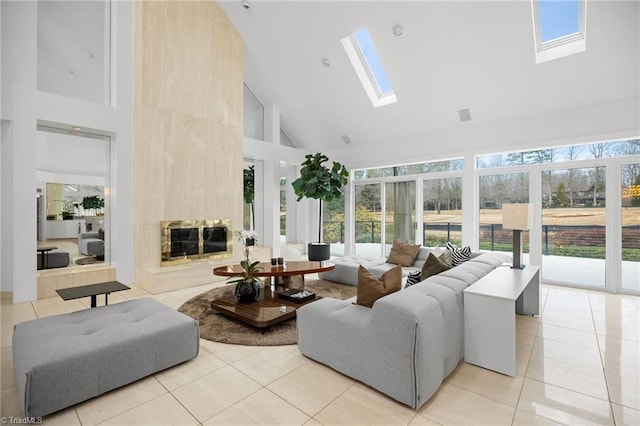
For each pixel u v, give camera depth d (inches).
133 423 69.5
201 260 207.0
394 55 201.6
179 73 199.6
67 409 74.0
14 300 151.9
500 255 154.9
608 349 105.4
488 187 216.2
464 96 206.4
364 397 78.7
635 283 169.9
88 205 185.5
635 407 74.8
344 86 239.6
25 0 155.5
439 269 118.8
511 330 88.7
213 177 215.3
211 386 83.5
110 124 184.2
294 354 101.8
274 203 277.6
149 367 86.7
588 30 154.6
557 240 191.9
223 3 217.9
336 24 200.8
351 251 296.2
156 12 189.8
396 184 266.2
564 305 152.4
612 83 166.2
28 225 155.5
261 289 157.4
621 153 172.7
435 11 171.9
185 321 95.9
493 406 75.4
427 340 75.9
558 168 190.7
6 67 152.8
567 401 77.2
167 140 193.2
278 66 247.0
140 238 183.9
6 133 158.4
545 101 187.3
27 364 70.2
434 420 70.2
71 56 182.1
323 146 304.8
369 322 82.4
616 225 173.8
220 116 219.9
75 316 96.9
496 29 167.9
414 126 241.9
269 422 69.5
